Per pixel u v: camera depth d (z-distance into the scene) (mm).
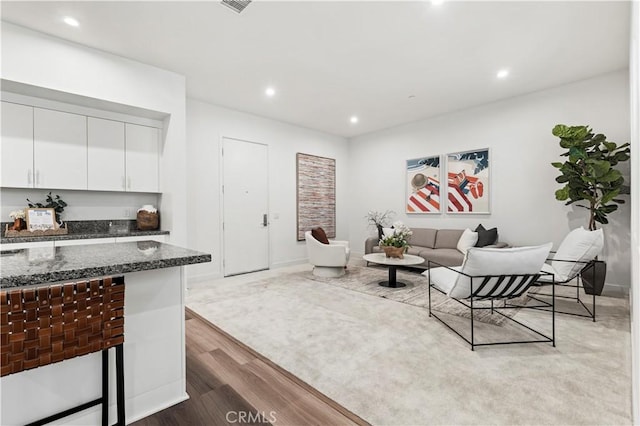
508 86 3967
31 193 3074
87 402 1342
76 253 1468
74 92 2789
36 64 2594
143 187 3510
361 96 4281
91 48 2896
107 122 3273
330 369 1967
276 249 5410
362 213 6492
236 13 2436
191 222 4297
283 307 3189
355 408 1583
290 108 4777
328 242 4977
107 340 1143
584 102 3775
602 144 3549
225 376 1890
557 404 1587
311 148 6020
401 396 1679
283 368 1984
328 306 3215
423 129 5434
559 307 3111
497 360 2055
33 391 1217
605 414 1505
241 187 4898
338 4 2346
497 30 2701
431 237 5137
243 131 4922
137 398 1488
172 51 3012
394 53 3094
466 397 1659
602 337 2393
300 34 2750
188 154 4270
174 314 1612
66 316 1041
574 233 3043
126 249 1620
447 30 2701
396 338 2418
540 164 4145
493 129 4574
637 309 1423
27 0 2215
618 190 3256
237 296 3602
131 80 3143
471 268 2260
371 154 6297
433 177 5297
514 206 4387
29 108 2816
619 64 3381
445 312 3012
